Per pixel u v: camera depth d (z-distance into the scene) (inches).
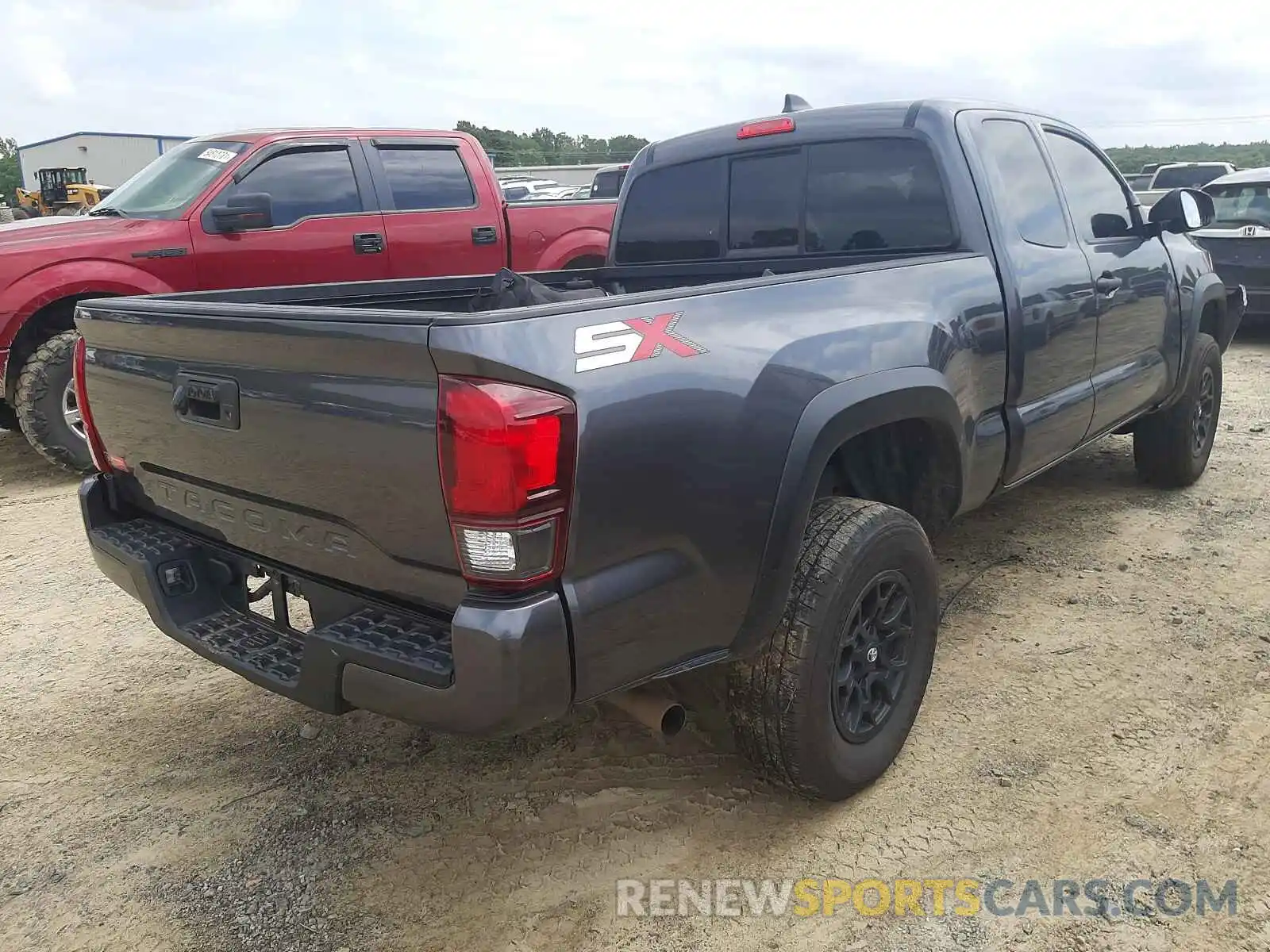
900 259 120.7
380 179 273.1
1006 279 131.3
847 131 143.0
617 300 83.5
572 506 75.6
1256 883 93.0
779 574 91.5
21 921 93.4
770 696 96.3
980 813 104.6
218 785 114.5
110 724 128.8
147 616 162.9
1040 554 175.0
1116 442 250.1
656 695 90.8
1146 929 87.8
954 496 122.3
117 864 101.2
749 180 157.1
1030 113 154.3
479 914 92.8
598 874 97.7
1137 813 103.4
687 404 83.7
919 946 87.3
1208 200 175.2
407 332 73.4
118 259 231.8
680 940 88.9
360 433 79.0
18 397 226.2
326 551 87.9
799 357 94.7
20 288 221.1
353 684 81.8
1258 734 116.9
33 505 225.1
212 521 100.6
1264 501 199.5
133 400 104.2
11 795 113.1
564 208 309.7
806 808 107.0
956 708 125.3
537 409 72.6
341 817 108.0
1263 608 150.3
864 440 116.8
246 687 138.5
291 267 257.4
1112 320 158.9
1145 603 153.6
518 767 116.5
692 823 105.3
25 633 156.6
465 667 74.3
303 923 92.3
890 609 108.2
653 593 82.8
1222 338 215.0
